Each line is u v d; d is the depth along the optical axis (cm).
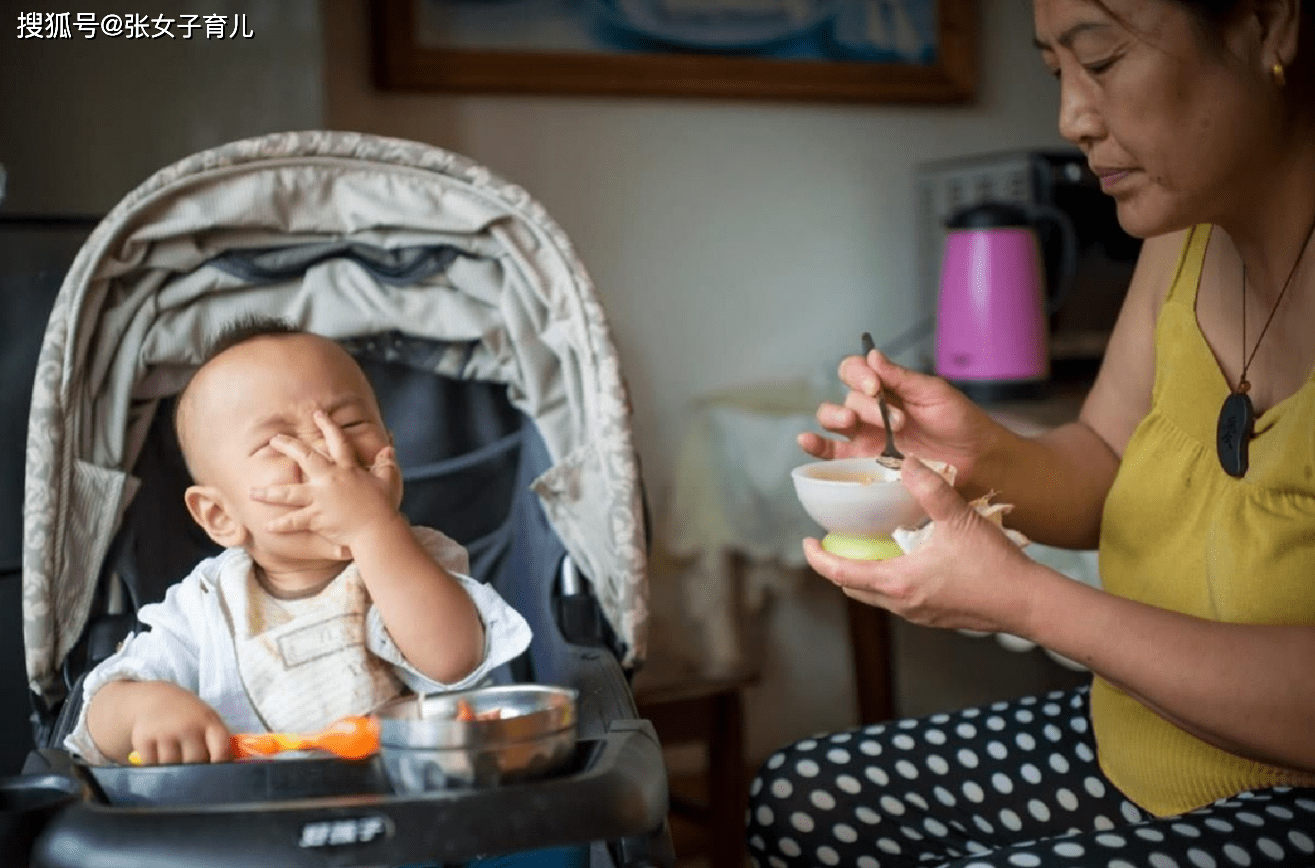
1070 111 101
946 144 285
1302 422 103
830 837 121
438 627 117
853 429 126
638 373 264
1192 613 112
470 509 151
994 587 97
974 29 280
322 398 124
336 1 234
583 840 83
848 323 280
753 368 273
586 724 111
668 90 254
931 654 282
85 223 175
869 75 270
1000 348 217
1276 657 93
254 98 208
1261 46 95
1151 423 120
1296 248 107
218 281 138
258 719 119
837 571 101
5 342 172
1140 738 116
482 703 95
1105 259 239
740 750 214
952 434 125
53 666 127
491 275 143
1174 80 95
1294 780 104
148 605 126
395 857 80
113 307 133
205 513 126
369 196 138
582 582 137
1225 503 110
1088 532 134
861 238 280
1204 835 95
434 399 150
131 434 136
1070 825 119
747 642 275
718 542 246
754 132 269
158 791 95
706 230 266
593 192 256
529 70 244
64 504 125
